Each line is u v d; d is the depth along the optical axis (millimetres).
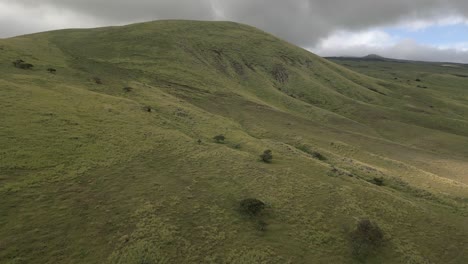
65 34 124312
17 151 33812
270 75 129000
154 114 57562
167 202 30578
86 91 60938
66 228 24938
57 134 39625
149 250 23812
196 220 28688
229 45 141000
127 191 31484
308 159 48281
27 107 44875
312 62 155125
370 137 78250
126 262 22500
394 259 27938
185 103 74500
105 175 33875
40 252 22188
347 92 135750
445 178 53781
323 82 139625
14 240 22750
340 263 26312
